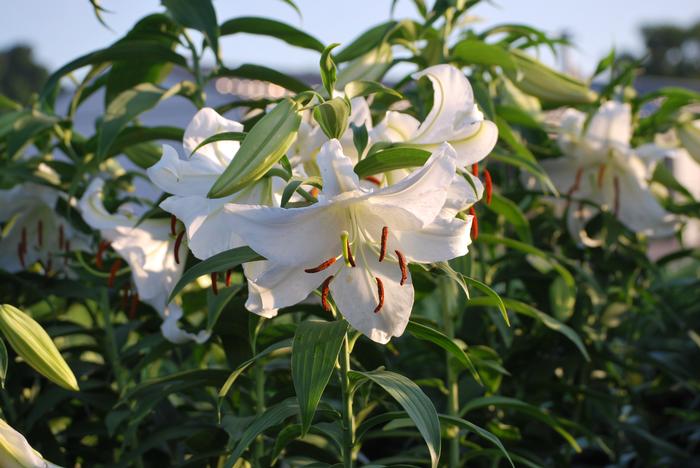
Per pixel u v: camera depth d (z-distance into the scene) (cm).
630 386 192
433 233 102
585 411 186
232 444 135
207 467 144
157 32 149
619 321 193
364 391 137
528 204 189
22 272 157
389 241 103
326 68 107
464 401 156
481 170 154
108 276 142
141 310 157
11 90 2025
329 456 142
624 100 182
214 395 172
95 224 129
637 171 174
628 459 196
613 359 176
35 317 167
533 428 174
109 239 133
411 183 97
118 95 143
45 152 163
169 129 145
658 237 194
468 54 149
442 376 182
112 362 154
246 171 99
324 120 105
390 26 147
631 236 187
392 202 99
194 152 111
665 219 175
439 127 112
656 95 178
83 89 162
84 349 157
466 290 106
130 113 141
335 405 156
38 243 161
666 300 212
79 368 150
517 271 170
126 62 150
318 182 106
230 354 139
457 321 151
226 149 112
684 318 199
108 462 160
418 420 103
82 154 166
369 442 197
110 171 165
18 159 168
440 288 148
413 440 193
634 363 200
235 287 129
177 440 154
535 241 189
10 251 160
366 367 140
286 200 102
